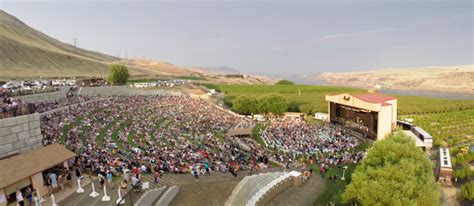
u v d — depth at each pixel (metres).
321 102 121.75
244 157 51.09
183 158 46.97
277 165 49.47
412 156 33.78
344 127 86.25
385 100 76.38
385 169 31.89
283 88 175.00
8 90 76.44
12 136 33.88
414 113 110.25
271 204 34.78
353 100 80.50
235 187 35.28
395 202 29.33
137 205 27.80
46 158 31.41
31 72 180.50
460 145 67.38
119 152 47.34
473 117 97.25
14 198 27.20
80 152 43.28
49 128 54.78
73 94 101.62
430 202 30.95
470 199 39.31
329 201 35.69
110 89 127.00
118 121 71.62
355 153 56.72
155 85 180.75
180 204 30.44
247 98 115.88
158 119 79.81
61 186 30.34
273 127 82.56
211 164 45.75
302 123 90.00
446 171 46.25
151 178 37.34
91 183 32.53
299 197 36.81
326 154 56.41
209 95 163.38
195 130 71.19
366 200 31.12
